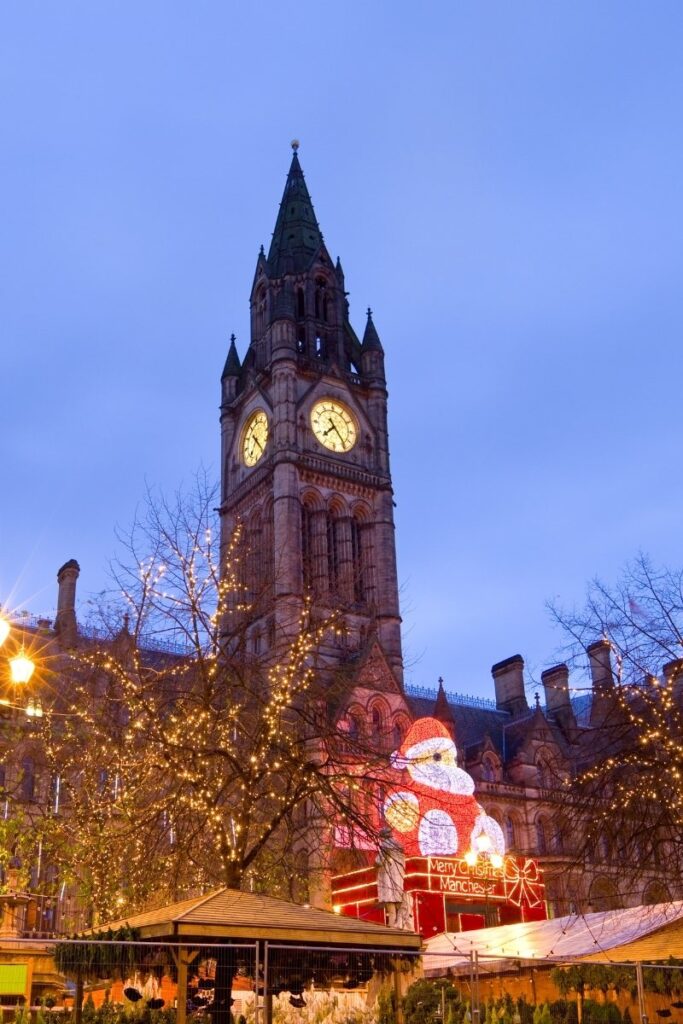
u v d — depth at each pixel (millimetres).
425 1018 29094
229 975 24812
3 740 45844
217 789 37688
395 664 95188
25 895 37156
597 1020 31641
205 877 39406
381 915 60594
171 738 36781
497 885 69188
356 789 38531
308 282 115125
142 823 36750
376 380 110625
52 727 45812
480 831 67688
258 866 38969
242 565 52906
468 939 48000
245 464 107000
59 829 41469
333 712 73438
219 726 38156
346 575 93312
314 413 104000
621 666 42594
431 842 66750
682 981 31719
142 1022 27172
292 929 23375
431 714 104062
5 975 27422
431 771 68875
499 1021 29000
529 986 40875
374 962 25828
